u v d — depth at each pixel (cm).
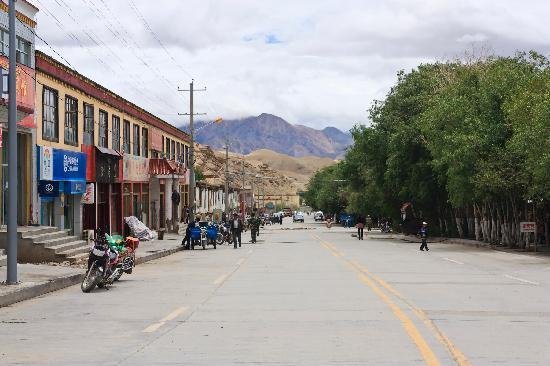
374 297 1531
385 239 5506
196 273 2292
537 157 2986
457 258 3003
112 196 4122
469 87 4034
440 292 1633
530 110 3120
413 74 5512
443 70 5066
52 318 1282
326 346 952
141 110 4822
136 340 1021
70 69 3231
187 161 7181
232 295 1605
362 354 892
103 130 3903
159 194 5453
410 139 5094
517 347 936
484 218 4397
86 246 2819
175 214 6006
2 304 1477
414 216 6100
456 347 934
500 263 2683
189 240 4006
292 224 13162
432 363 829
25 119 2670
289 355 892
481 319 1195
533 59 3953
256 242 4994
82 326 1172
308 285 1823
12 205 1714
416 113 5284
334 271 2291
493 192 3769
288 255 3300
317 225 12231
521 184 3494
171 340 1016
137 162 4678
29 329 1154
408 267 2458
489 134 3653
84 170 3409
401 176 5403
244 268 2491
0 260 2200
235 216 4197
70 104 3319
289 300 1489
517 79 3722
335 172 12962
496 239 4219
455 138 3716
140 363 855
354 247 4103
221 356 891
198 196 8038
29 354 930
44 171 2875
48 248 2477
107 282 1816
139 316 1280
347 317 1227
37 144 2850
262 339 1013
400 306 1371
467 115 3838
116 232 4206
